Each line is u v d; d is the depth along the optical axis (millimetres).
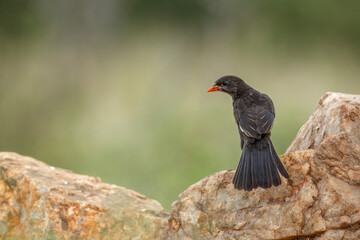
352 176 5879
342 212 5707
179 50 23516
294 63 23047
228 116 16484
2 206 7020
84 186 7293
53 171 7570
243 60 22625
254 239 5992
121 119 16594
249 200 6184
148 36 25297
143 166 12898
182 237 6375
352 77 23000
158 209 7039
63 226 6660
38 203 6770
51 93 19609
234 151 14062
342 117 6270
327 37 24109
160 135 14930
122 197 7168
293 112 16922
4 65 21172
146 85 19391
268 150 6457
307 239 5820
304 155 6102
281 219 5930
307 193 5895
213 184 6387
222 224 6211
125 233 6641
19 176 7074
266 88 19828
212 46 23953
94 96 19047
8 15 22125
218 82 8320
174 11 25625
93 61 22203
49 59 21938
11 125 17531
